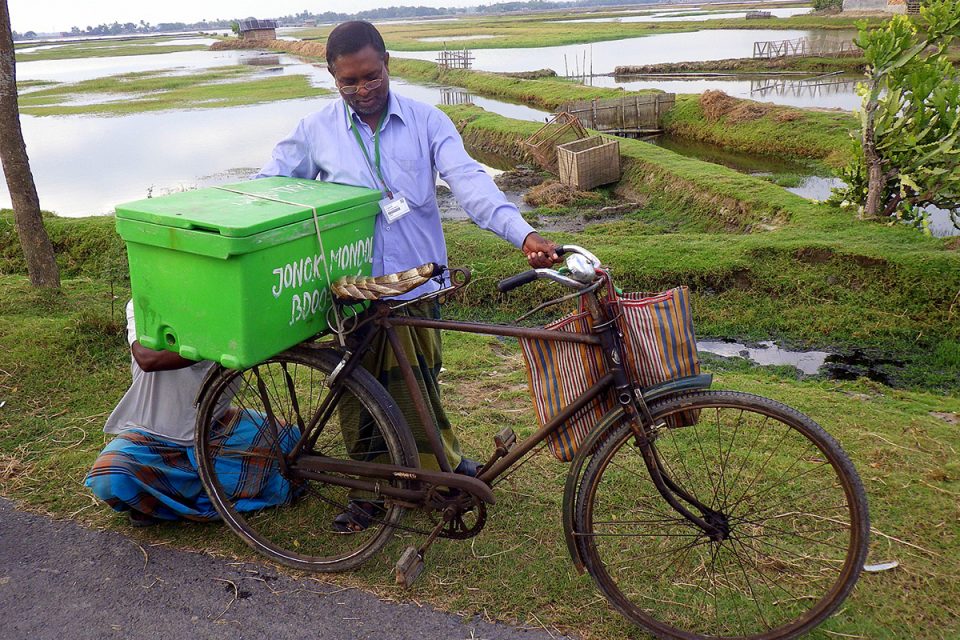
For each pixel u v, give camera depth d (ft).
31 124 97.66
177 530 10.41
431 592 9.00
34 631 8.63
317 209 7.97
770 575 9.12
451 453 10.30
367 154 9.21
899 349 20.25
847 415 13.38
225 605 8.96
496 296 24.07
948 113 26.32
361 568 9.52
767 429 12.69
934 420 13.46
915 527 9.78
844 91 91.81
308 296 8.23
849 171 30.12
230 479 10.38
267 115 98.22
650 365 7.98
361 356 8.99
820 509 10.22
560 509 10.50
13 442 12.68
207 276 7.55
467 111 84.64
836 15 226.38
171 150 73.15
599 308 7.95
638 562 9.39
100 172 62.85
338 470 9.31
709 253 25.02
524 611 8.65
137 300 8.24
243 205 8.01
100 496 9.87
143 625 8.68
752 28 243.19
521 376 15.70
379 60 8.74
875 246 23.95
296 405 9.64
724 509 9.00
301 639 8.39
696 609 8.63
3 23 19.25
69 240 29.94
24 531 10.41
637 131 75.97
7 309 19.57
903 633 8.13
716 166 46.85
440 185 55.26
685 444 12.10
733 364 19.69
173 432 10.27
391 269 9.45
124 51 395.96
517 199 52.39
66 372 15.20
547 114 92.38
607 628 8.38
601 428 8.12
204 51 366.02
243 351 7.70
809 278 23.39
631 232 40.09
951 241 23.98
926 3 26.45
